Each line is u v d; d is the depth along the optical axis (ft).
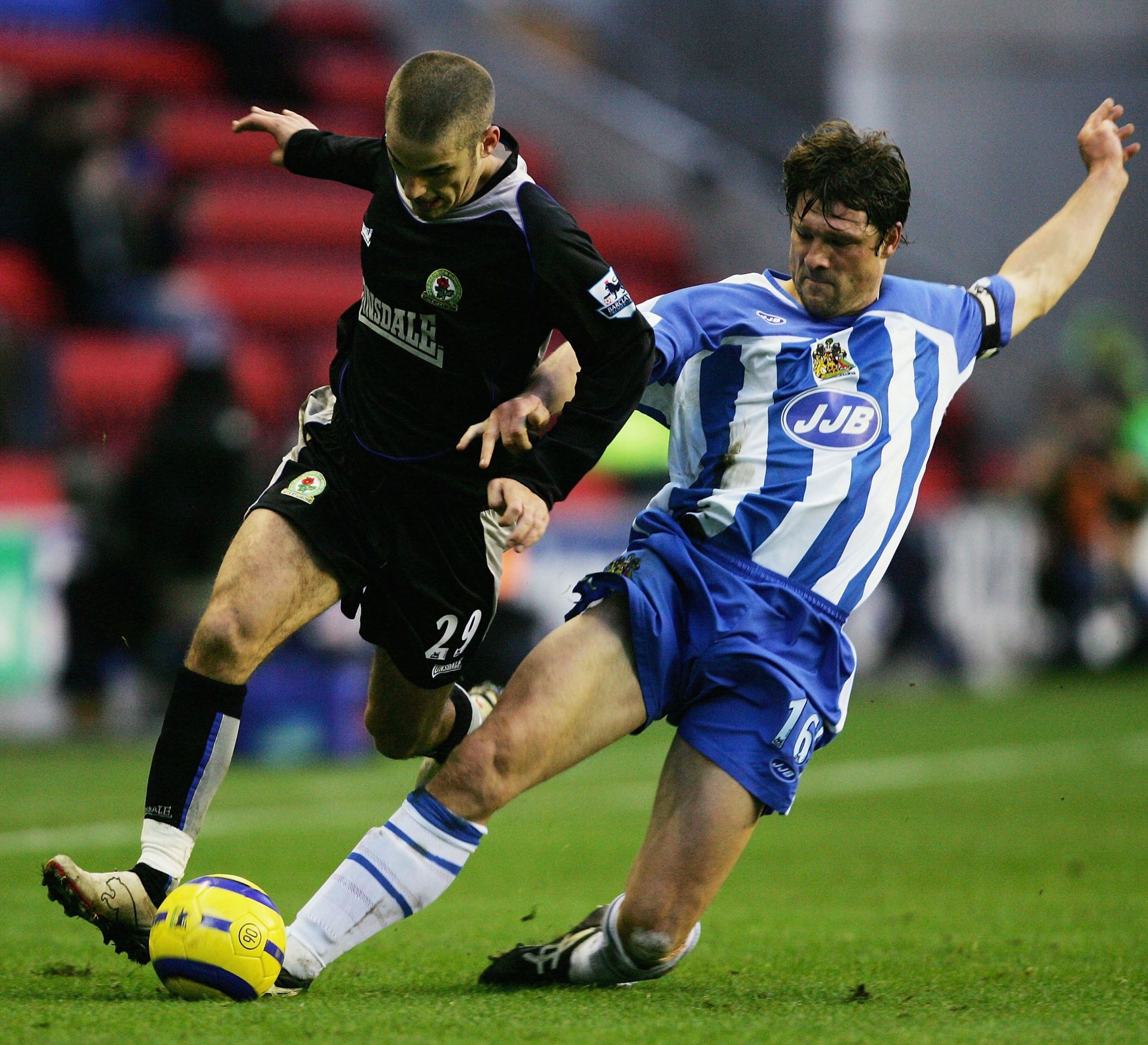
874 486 44.93
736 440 45.50
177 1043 33.91
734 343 46.03
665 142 230.68
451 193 41.86
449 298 43.91
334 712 122.93
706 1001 42.06
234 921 40.24
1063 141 217.97
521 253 43.21
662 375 45.27
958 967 49.08
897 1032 36.94
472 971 48.24
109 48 225.35
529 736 42.09
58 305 180.75
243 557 44.16
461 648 48.24
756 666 43.27
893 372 45.83
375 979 46.39
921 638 177.88
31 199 181.37
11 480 154.30
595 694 43.01
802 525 44.42
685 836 43.01
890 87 217.36
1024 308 49.06
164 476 130.11
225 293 194.29
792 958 50.88
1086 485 185.37
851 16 216.95
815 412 45.16
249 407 175.32
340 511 45.32
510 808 100.42
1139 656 192.13
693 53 234.17
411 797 42.60
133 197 184.14
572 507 157.69
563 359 45.06
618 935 43.65
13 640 135.03
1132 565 190.60
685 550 44.42
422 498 46.06
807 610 44.24
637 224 224.94
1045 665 188.65
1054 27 217.56
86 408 167.32
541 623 145.28
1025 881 71.72
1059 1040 36.19
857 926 58.49
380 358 45.55
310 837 84.48
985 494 201.98
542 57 245.04
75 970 47.19
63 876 41.45
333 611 130.41
